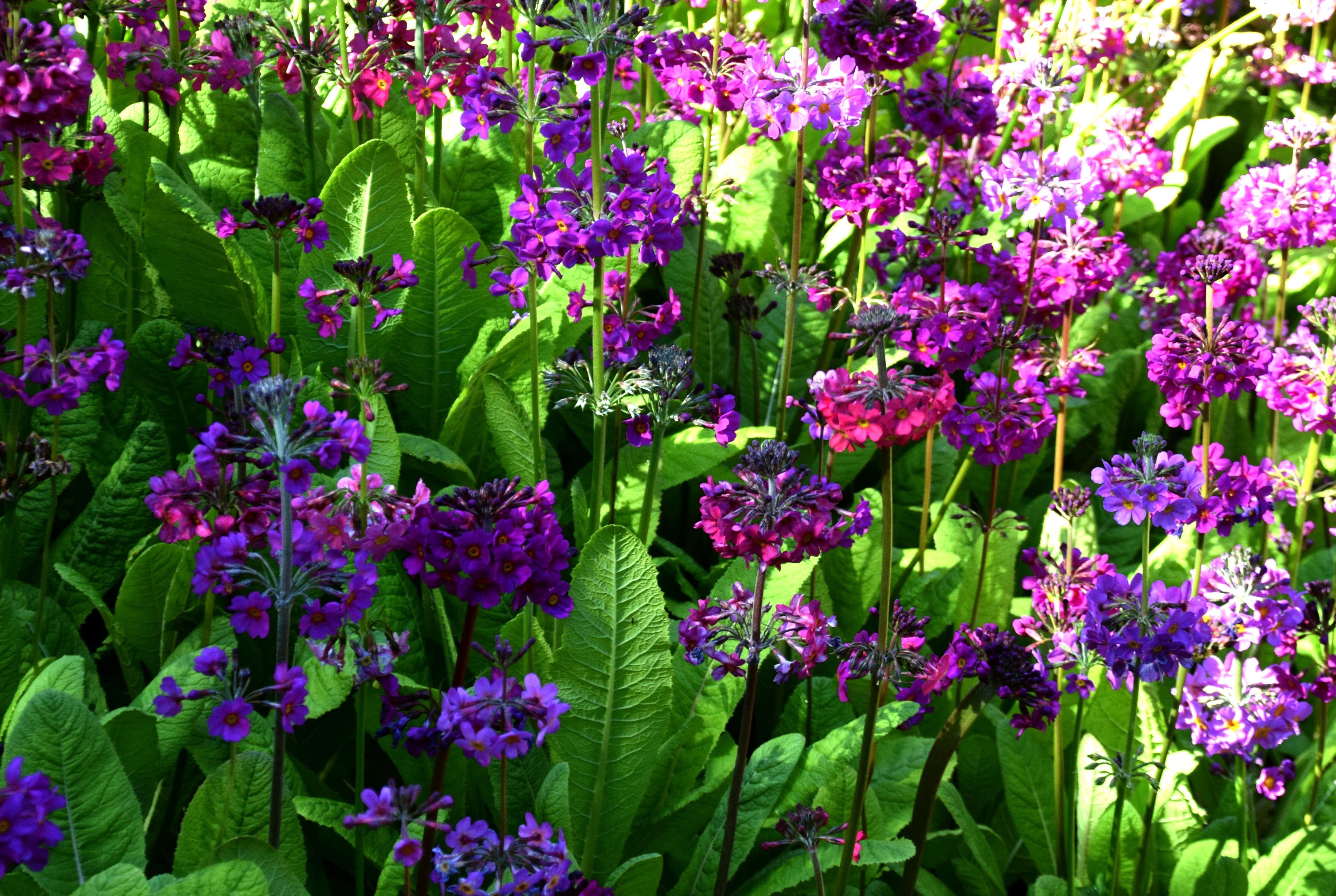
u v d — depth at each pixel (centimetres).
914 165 430
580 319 346
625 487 381
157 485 208
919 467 460
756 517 244
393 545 212
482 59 366
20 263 248
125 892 205
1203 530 304
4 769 213
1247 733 304
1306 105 517
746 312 402
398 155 368
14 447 262
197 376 349
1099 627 267
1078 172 339
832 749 323
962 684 380
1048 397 486
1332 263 541
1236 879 321
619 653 286
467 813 313
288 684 201
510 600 330
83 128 332
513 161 422
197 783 301
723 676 302
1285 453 505
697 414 329
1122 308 534
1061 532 424
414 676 308
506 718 203
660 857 272
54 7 358
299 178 388
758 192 451
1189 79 590
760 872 303
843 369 257
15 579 317
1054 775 360
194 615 304
